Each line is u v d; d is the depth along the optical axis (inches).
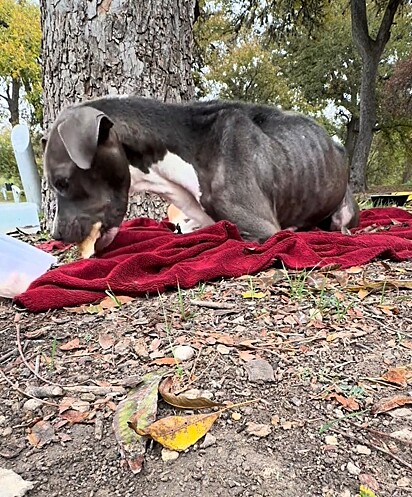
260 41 221.8
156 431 11.5
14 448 11.8
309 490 10.0
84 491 10.4
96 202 26.7
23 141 57.3
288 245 24.6
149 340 16.5
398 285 20.6
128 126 27.7
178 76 41.2
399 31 224.2
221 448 11.2
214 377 14.0
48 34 40.1
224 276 22.5
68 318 19.1
